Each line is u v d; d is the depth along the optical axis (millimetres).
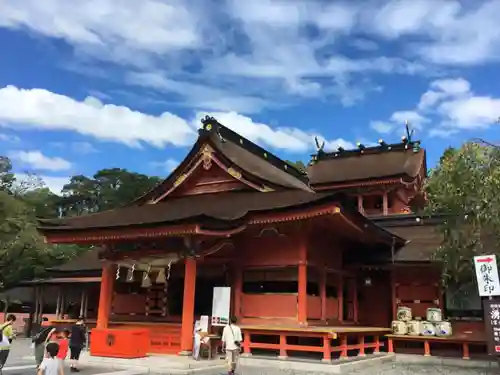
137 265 24609
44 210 69562
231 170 27172
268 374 18234
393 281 28125
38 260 43562
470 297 25734
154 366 18625
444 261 21688
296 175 37812
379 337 26766
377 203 45906
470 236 19688
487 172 18391
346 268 27609
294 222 21844
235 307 24000
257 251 24203
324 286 24516
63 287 40375
